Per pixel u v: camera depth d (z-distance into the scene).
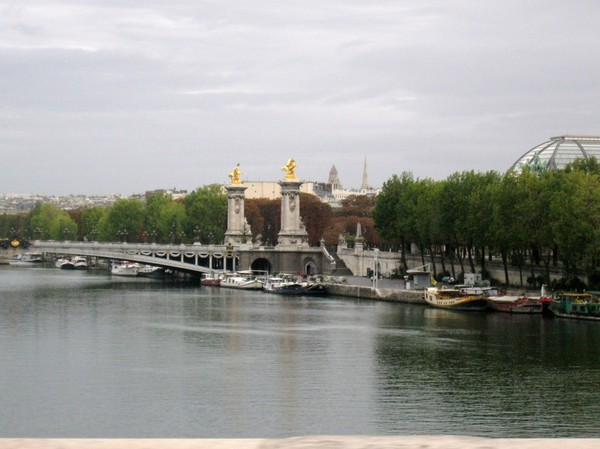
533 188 197.62
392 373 120.25
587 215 180.62
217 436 88.38
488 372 120.06
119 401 103.56
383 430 90.44
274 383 113.88
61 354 136.38
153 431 90.56
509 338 151.12
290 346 145.12
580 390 108.44
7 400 104.06
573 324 169.62
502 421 93.81
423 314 194.12
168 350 140.75
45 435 89.12
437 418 95.44
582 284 196.12
